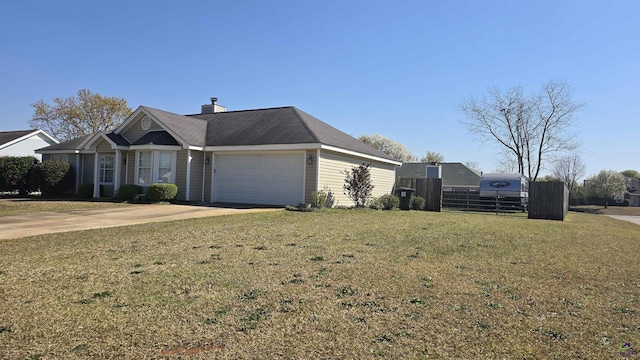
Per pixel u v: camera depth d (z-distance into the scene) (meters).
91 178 21.95
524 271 6.04
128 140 19.08
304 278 5.29
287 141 15.95
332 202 16.92
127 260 6.18
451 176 39.19
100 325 3.65
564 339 3.54
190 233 8.79
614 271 6.22
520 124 35.53
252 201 16.86
